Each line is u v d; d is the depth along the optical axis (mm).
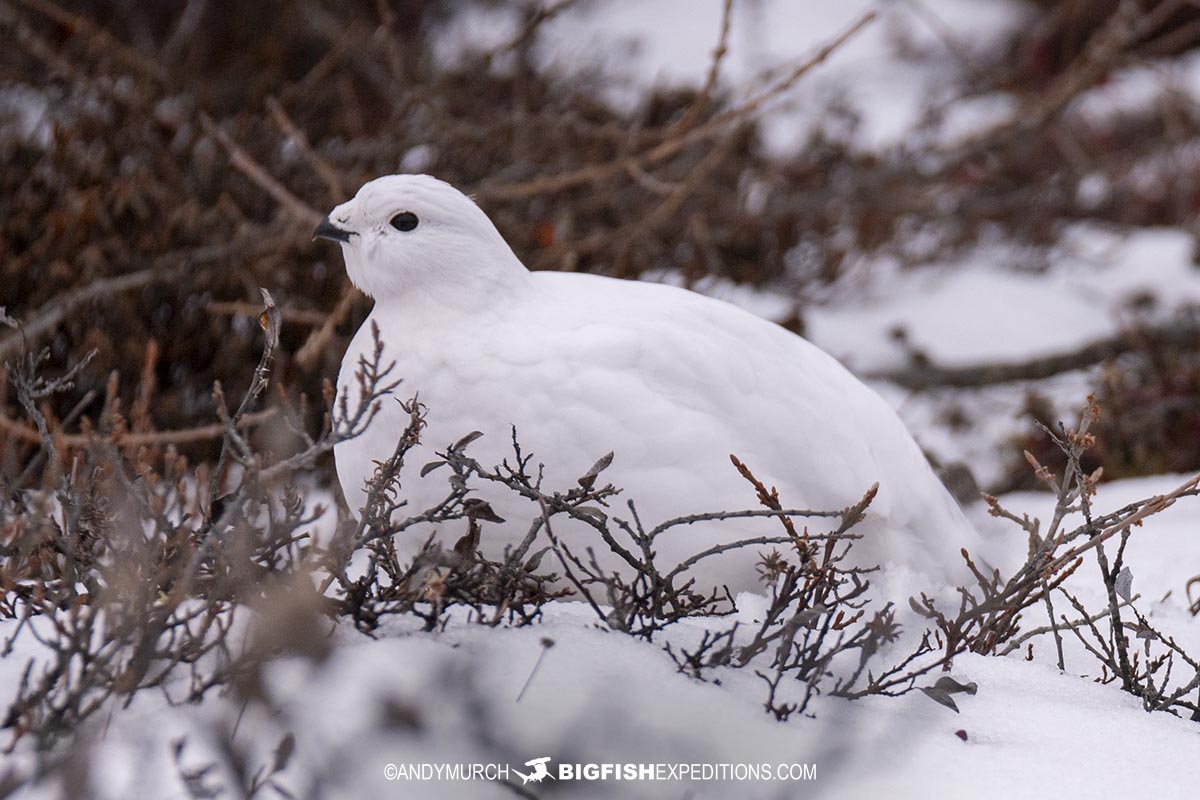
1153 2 21328
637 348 6062
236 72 15117
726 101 14922
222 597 4871
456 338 6207
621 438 5934
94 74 13086
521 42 14070
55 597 5152
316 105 13641
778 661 4934
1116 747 4859
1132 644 6352
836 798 4285
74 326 10172
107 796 3873
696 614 5523
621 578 6020
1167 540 8508
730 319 6629
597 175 11578
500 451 6000
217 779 3955
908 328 15469
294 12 16625
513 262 6492
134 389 10250
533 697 4492
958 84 21781
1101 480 11734
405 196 6410
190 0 16016
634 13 23594
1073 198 17984
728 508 6023
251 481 4875
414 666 4559
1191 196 19172
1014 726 4965
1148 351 13469
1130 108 20469
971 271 17062
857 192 16000
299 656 4531
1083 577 7645
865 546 6598
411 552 6289
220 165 11836
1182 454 11734
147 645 4344
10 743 4168
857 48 23422
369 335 6453
